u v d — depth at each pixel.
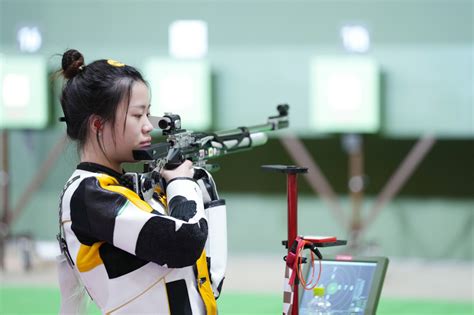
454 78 10.27
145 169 2.85
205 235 2.69
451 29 10.23
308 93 10.66
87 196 2.66
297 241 2.84
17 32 10.58
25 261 9.67
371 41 10.39
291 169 2.84
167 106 10.42
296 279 2.89
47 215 11.13
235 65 10.82
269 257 10.71
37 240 11.16
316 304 3.16
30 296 8.19
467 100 10.24
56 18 10.93
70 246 2.73
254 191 10.83
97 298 2.76
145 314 2.70
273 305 7.75
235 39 10.79
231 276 9.36
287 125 4.02
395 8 10.31
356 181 9.67
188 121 10.41
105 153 2.76
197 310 2.79
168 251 2.62
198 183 3.01
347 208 10.62
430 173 10.37
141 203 2.69
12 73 10.30
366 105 9.73
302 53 10.65
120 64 2.79
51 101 11.05
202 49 10.59
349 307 3.12
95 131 2.74
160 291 2.71
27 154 11.14
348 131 9.77
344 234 10.51
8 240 9.94
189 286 2.78
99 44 10.91
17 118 10.33
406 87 10.36
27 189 10.26
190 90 10.38
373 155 10.47
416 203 10.40
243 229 10.88
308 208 10.61
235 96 10.84
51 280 9.06
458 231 10.34
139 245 2.61
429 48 10.29
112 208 2.63
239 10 10.75
